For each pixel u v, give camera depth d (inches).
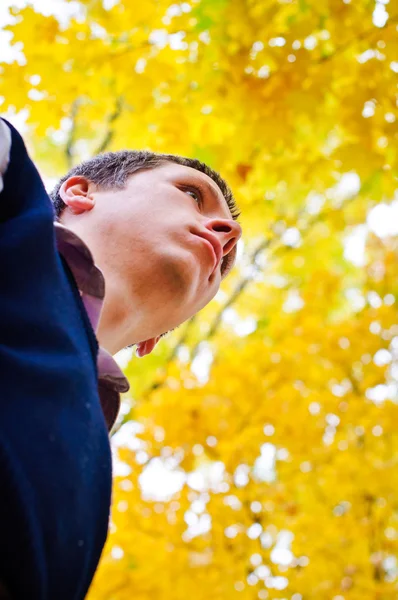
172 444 213.5
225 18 144.5
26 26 150.5
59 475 39.1
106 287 62.6
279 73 146.3
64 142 241.0
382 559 214.7
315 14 146.2
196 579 190.5
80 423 42.6
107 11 150.9
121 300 63.4
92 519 42.7
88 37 153.2
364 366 237.8
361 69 149.7
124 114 160.1
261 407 219.0
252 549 203.6
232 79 146.8
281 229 257.6
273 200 185.3
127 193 70.2
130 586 188.4
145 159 75.9
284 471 224.2
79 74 151.5
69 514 39.6
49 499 38.0
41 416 39.9
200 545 199.5
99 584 187.9
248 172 157.3
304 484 222.2
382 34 146.9
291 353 234.4
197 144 156.3
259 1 146.3
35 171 52.1
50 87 151.4
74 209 70.2
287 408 219.8
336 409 226.8
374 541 215.6
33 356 42.2
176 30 150.1
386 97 149.9
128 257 64.7
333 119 157.6
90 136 239.9
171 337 279.1
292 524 213.2
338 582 204.7
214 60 148.6
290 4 148.2
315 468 223.0
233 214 95.6
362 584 203.0
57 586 39.4
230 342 279.1
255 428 216.8
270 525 213.8
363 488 216.2
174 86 152.9
